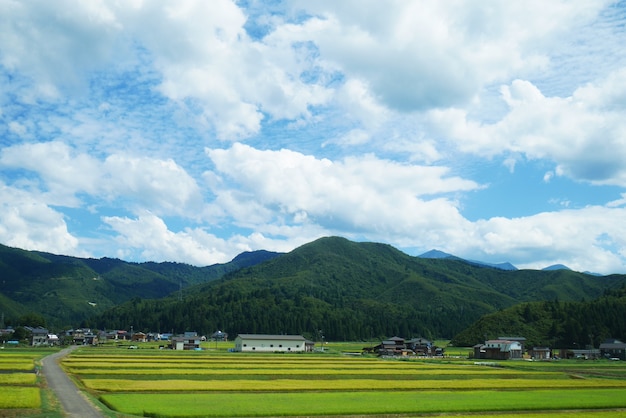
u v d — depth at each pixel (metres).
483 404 64.50
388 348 190.88
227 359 133.88
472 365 134.88
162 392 70.19
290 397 67.31
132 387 73.06
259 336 190.50
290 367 111.25
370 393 73.69
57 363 109.25
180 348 195.38
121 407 55.97
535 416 59.03
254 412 55.16
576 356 183.75
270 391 73.94
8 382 71.56
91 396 64.19
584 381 95.56
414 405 62.44
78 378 83.00
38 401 55.38
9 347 185.50
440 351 192.88
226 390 73.44
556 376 107.12
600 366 144.88
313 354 177.62
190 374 91.75
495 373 108.75
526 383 90.44
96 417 49.00
